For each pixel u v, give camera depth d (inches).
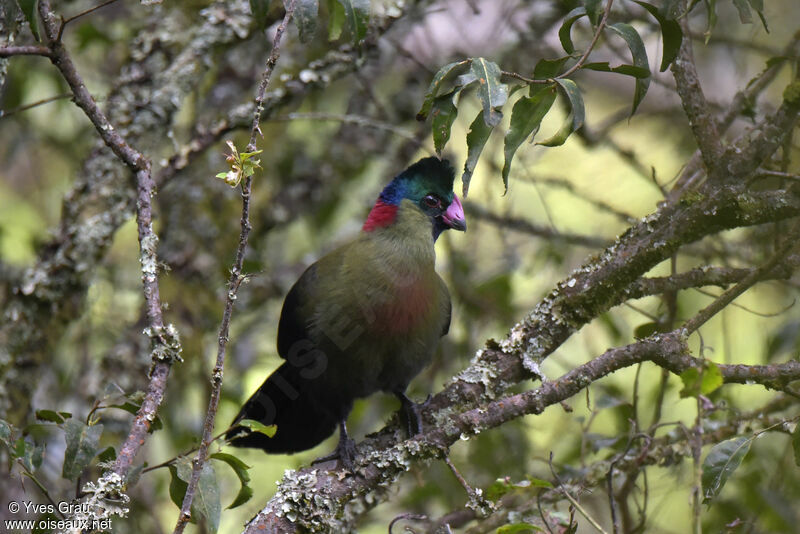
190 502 209.5
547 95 227.0
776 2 423.8
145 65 395.2
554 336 279.4
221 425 422.0
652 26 388.5
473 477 392.8
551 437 438.3
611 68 228.8
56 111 478.3
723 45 438.6
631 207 523.5
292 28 459.8
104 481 217.5
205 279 457.4
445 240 463.5
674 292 316.2
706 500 234.5
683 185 309.1
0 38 299.7
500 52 464.1
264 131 494.9
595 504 383.9
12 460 243.4
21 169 539.5
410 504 384.2
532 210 529.3
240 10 394.9
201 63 394.3
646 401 414.0
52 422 248.4
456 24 453.1
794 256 259.4
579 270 281.0
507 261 470.3
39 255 387.2
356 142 502.9
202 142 382.3
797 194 263.6
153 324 241.0
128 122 387.5
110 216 384.2
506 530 234.2
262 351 475.5
